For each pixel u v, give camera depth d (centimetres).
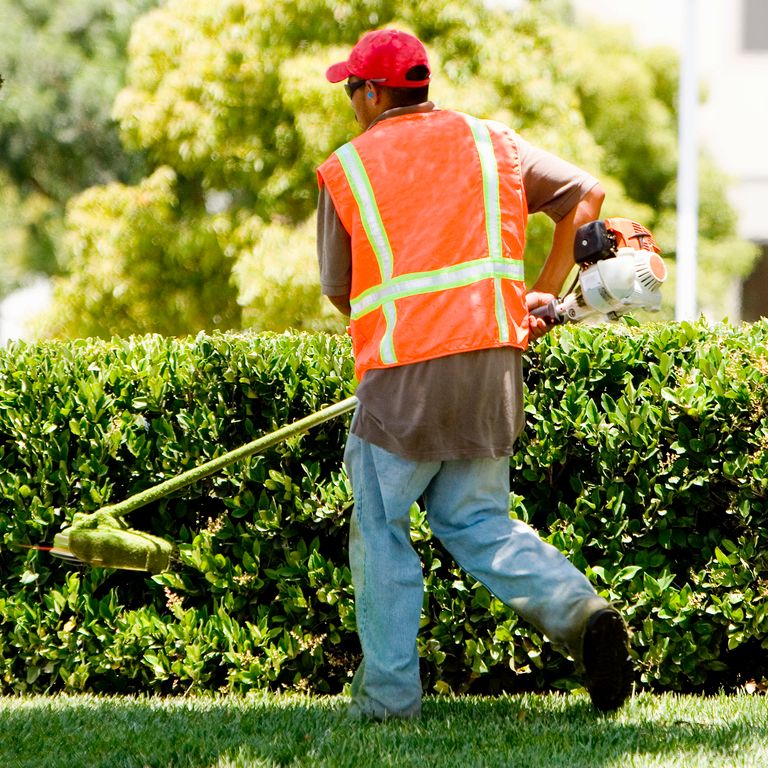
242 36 3538
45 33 4631
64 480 1179
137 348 1231
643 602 1076
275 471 1141
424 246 863
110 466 1189
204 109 3594
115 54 4681
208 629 1142
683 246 3675
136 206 3697
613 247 895
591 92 4622
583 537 1087
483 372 858
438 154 880
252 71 3519
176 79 3606
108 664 1152
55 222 4847
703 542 1101
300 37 3516
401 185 875
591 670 852
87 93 4550
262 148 3578
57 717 959
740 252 4859
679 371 1105
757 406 1070
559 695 1077
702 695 1080
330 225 901
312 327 3338
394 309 864
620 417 1089
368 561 891
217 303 3731
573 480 1109
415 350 852
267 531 1144
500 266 871
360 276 887
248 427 1151
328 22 3475
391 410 862
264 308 3369
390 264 869
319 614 1138
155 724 926
